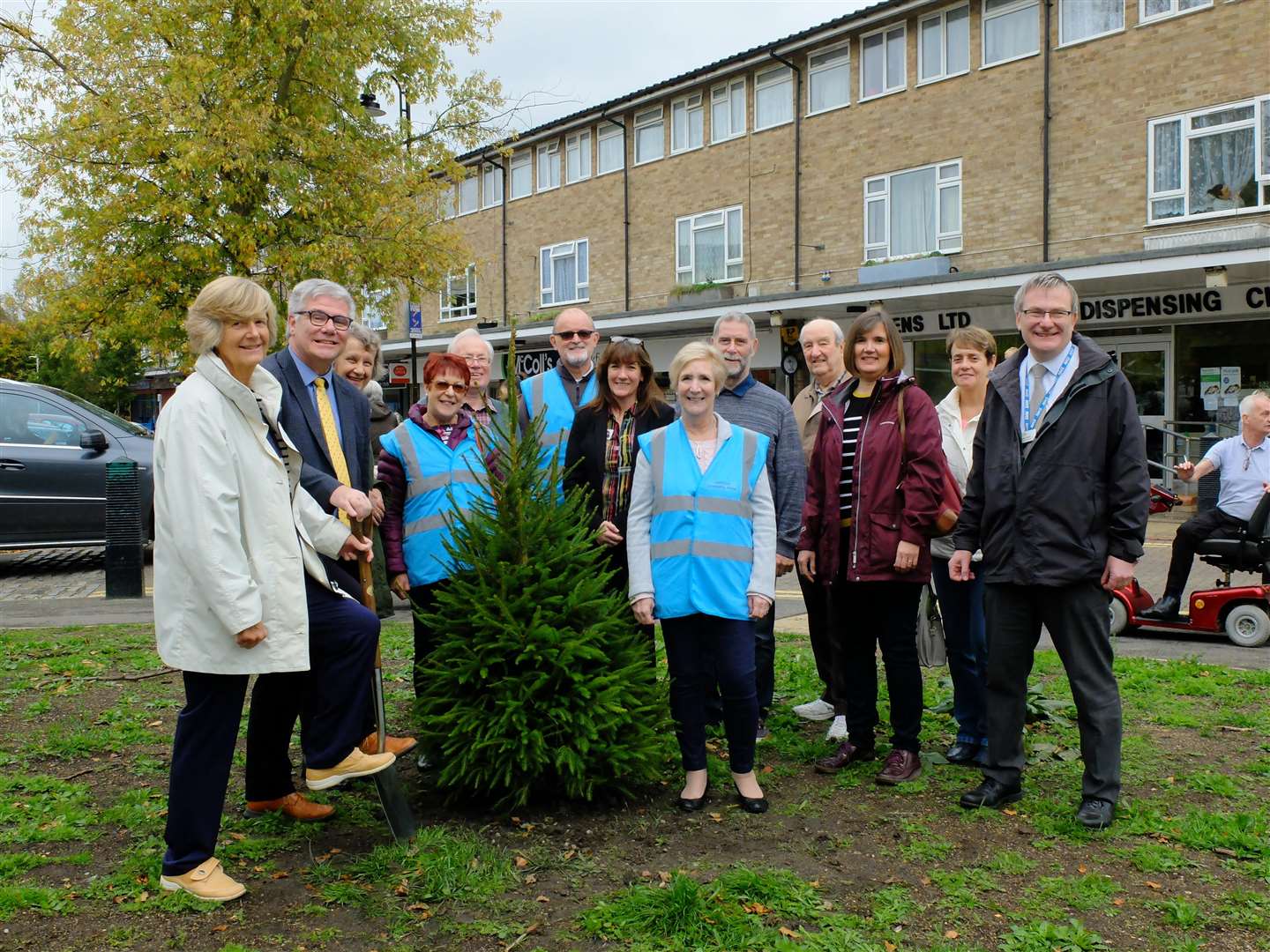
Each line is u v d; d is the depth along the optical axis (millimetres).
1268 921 3359
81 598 10141
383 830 4141
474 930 3307
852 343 4746
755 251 24531
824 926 3316
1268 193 16562
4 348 36906
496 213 32375
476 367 5363
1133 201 18078
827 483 4855
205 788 3475
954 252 20594
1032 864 3826
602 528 4797
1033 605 4379
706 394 4398
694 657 4438
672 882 3592
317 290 4195
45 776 4668
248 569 3387
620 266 28156
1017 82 19516
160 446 3352
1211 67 17078
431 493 4812
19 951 3135
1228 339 17453
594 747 4156
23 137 15438
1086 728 4254
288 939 3252
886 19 21281
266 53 16062
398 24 17391
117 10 15453
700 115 25703
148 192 15281
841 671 5020
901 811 4387
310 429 4188
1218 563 8500
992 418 4430
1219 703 6066
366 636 3824
